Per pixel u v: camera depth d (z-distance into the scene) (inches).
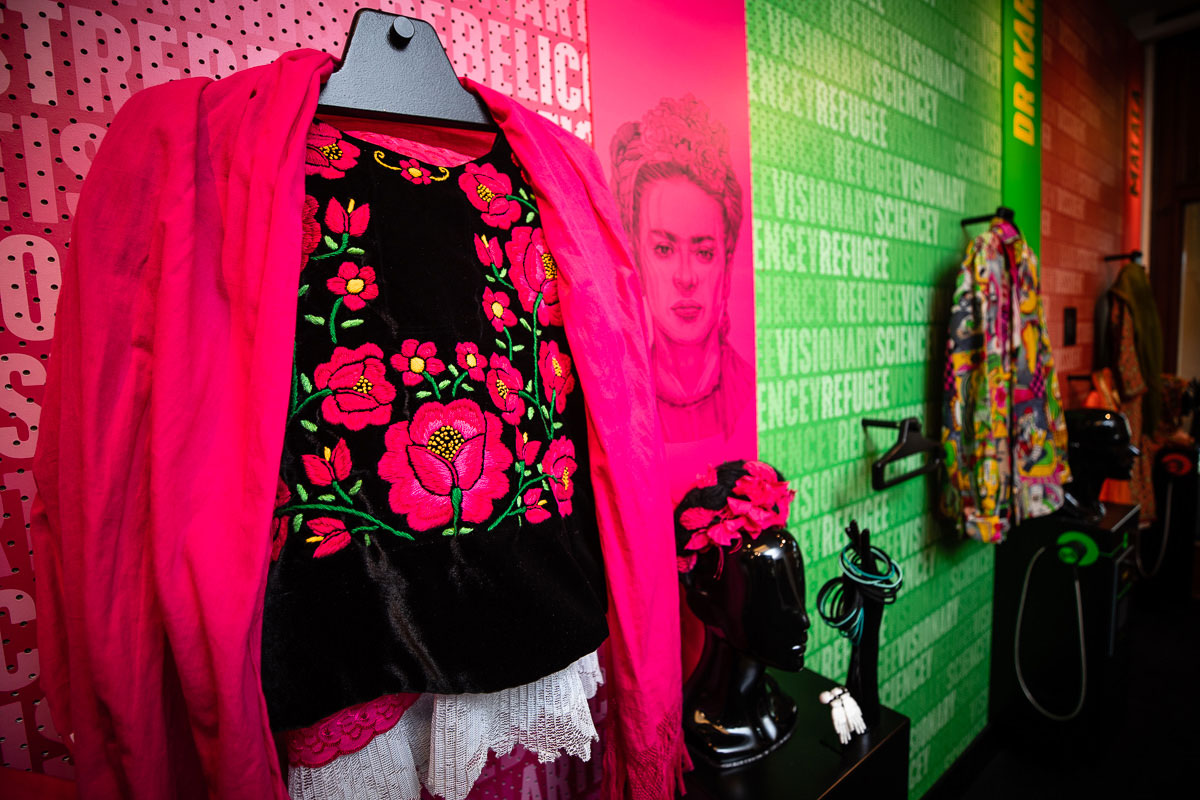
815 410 50.2
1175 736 77.0
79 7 20.0
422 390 19.7
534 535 22.1
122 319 15.6
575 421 24.9
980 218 64.5
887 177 56.7
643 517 24.5
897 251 58.9
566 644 21.3
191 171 16.2
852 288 53.3
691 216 39.1
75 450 15.1
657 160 37.0
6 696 20.3
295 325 17.0
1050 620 74.2
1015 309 60.5
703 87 39.3
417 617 19.2
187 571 15.6
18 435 20.1
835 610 37.8
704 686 35.5
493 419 21.3
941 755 70.9
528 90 30.9
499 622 20.4
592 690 25.9
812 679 42.7
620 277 25.9
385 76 20.9
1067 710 73.2
